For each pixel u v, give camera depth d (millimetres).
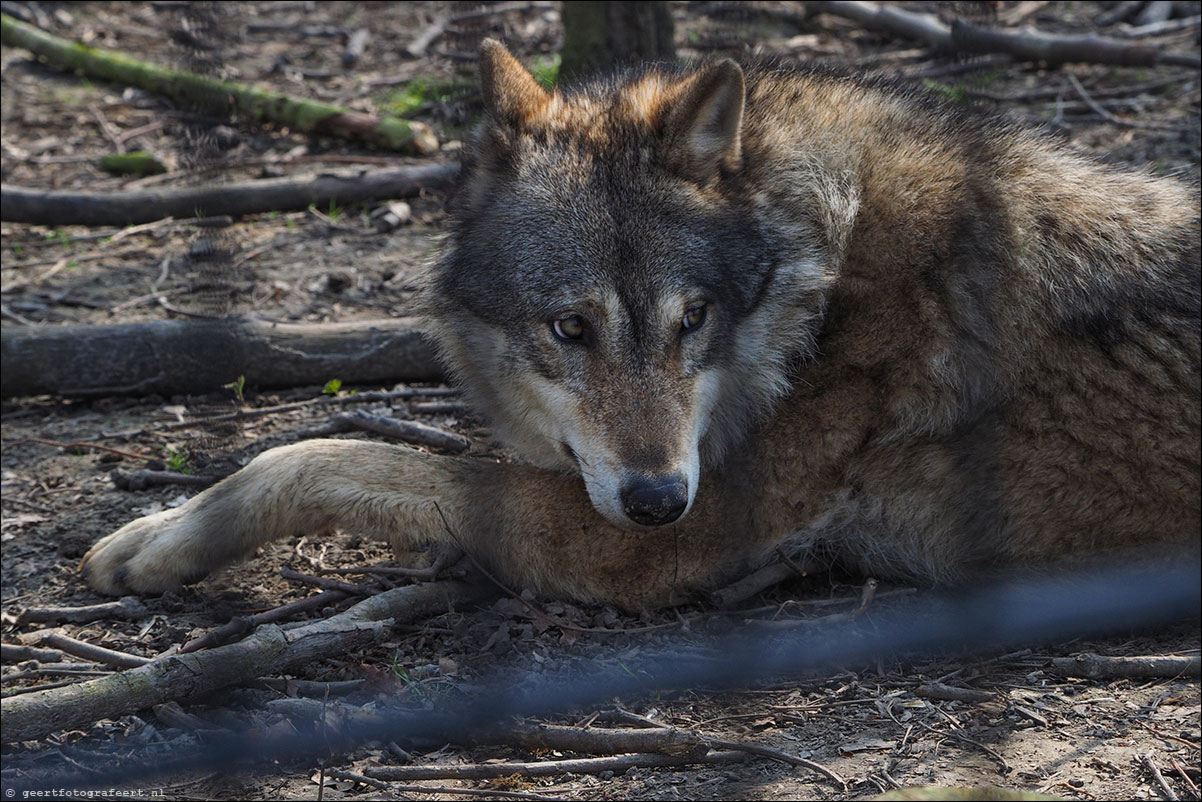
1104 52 18578
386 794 6375
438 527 8562
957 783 6215
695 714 7160
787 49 20391
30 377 11539
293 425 11086
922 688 7301
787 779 6371
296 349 11836
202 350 11656
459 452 10367
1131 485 8391
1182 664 7332
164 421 11484
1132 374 8336
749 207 8266
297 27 24406
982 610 8234
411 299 9508
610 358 7715
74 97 21234
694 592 8602
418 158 17969
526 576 8523
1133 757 6445
